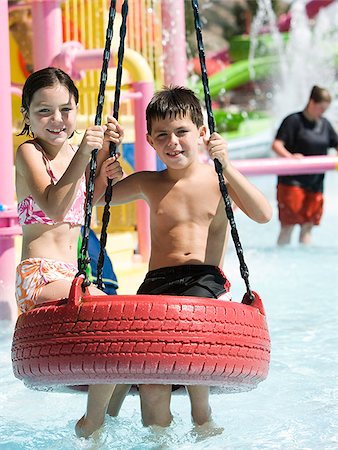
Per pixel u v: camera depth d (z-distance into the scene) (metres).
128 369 4.03
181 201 4.93
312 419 4.78
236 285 8.89
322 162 11.39
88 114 9.40
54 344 4.12
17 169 5.10
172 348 4.03
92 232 6.59
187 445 4.41
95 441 4.47
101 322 4.04
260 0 28.44
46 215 4.79
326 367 5.85
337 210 17.44
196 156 4.90
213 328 4.11
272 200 19.36
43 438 4.55
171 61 10.27
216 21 28.95
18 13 9.77
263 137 25.77
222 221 5.00
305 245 12.16
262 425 4.71
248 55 27.94
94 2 9.88
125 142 9.93
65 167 5.12
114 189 5.13
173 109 4.74
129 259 9.30
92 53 8.69
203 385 4.42
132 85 9.05
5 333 6.90
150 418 4.61
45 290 4.89
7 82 7.33
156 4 10.41
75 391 4.85
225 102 27.66
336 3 27.44
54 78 4.92
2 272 7.27
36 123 4.95
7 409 5.11
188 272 4.83
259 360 4.33
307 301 8.08
